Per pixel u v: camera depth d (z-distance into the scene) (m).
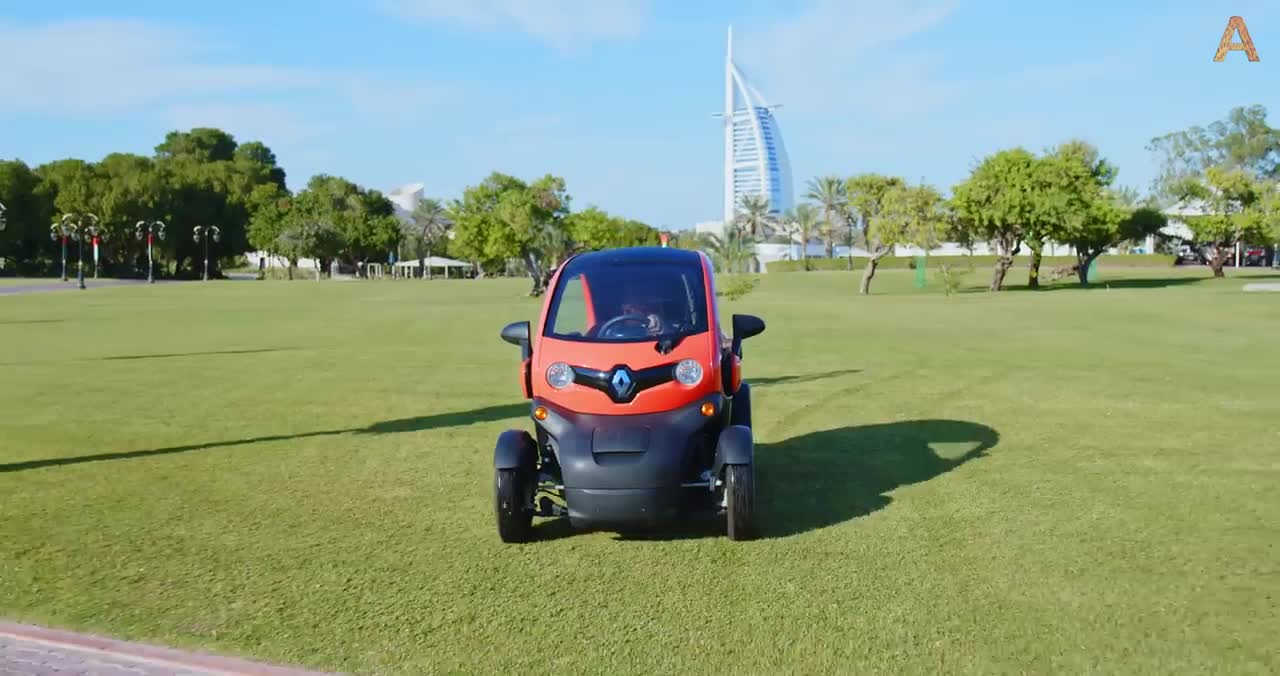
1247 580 5.69
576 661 4.78
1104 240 59.03
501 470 6.57
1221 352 18.78
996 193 56.44
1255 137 121.31
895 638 4.96
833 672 4.59
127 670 4.73
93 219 103.94
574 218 72.44
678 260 7.58
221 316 37.88
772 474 8.71
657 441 6.36
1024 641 4.89
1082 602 5.39
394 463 9.55
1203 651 4.74
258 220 119.31
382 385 15.74
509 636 5.10
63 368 18.78
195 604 5.62
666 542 6.69
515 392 14.76
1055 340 22.02
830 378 15.52
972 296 48.16
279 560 6.45
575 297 7.34
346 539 6.92
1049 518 7.05
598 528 7.10
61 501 8.09
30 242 112.81
